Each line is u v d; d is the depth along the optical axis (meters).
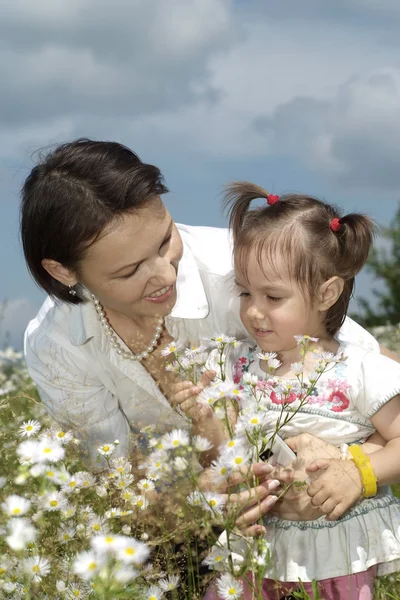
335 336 2.76
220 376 2.53
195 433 2.49
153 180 2.29
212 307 2.89
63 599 2.06
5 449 2.58
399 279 13.16
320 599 2.23
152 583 2.15
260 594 2.08
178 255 2.40
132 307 2.45
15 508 1.95
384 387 2.42
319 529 2.40
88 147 2.35
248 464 2.17
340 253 2.62
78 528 2.19
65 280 2.54
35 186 2.38
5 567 2.06
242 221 2.72
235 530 2.10
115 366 2.84
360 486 2.33
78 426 2.82
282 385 2.36
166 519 2.35
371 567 2.39
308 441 2.42
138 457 2.53
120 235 2.25
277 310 2.56
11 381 5.74
